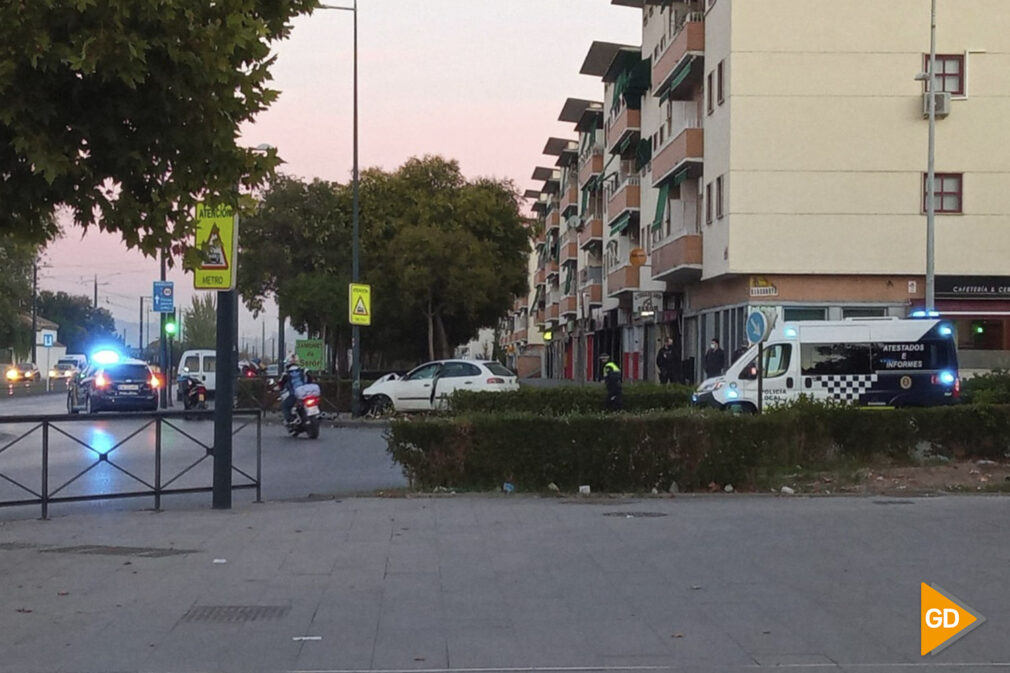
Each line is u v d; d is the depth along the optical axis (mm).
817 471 16750
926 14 34062
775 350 23969
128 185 8500
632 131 51812
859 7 34188
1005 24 34344
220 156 8617
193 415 14406
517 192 57438
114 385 37094
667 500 14742
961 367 34156
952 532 11820
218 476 14203
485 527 12391
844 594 8898
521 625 7949
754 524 12477
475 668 6840
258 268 51781
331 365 61969
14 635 7684
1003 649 7258
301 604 8633
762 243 34375
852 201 34312
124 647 7375
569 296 75188
